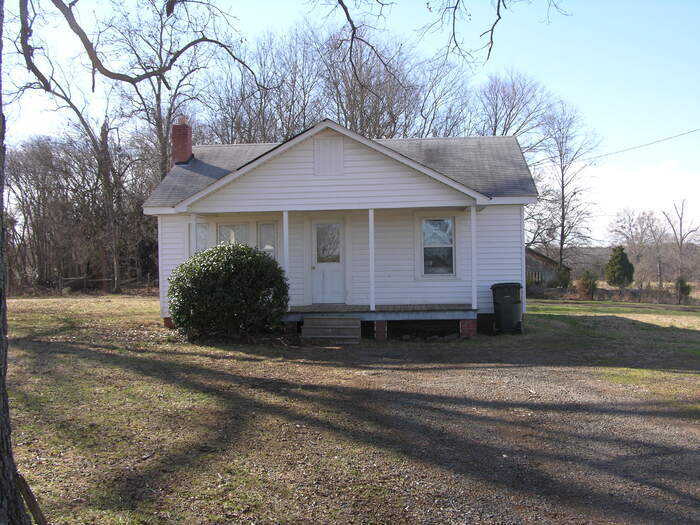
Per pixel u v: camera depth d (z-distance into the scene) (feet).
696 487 14.46
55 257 106.63
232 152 56.90
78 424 18.29
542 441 17.92
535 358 33.45
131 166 111.14
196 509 12.59
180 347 35.09
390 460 16.06
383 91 90.38
